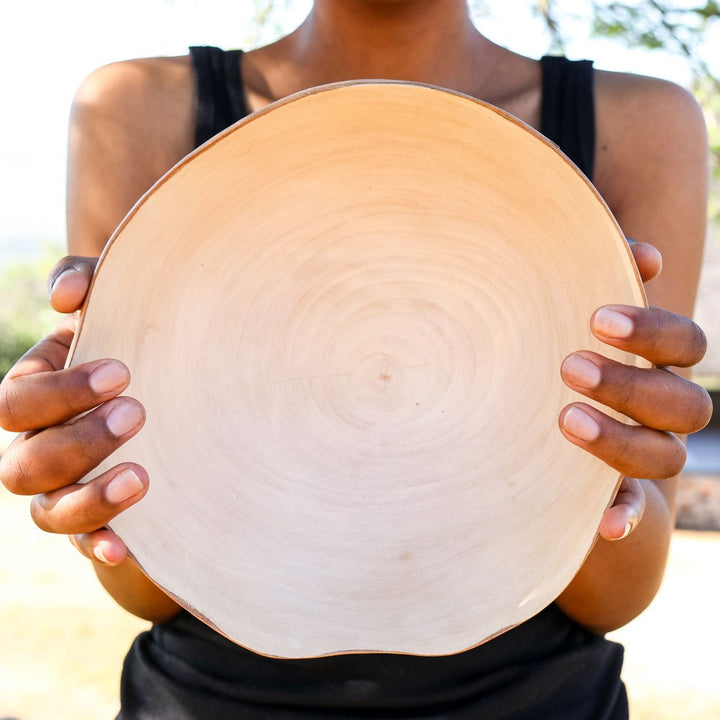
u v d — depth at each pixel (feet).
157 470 2.48
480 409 2.65
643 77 3.68
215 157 2.28
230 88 3.60
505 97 3.55
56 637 11.78
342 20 3.47
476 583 2.52
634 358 2.40
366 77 3.52
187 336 2.54
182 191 2.31
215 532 2.52
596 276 2.38
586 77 3.58
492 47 3.67
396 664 3.02
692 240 3.55
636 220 3.54
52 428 2.26
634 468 2.29
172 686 3.10
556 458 2.52
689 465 19.08
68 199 3.79
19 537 16.46
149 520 2.42
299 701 2.98
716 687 10.46
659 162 3.54
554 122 3.52
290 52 3.67
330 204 2.58
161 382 2.51
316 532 2.60
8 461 2.29
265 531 2.57
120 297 2.34
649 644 11.73
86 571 14.57
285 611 2.51
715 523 18.01
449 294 2.66
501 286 2.59
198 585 2.44
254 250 2.57
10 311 39.42
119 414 2.24
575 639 3.24
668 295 3.51
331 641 2.50
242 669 3.07
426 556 2.58
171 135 3.64
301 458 2.66
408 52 3.50
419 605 2.54
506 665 3.07
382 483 2.66
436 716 2.94
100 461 2.27
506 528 2.53
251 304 2.62
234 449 2.60
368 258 2.66
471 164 2.44
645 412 2.27
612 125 3.55
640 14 15.69
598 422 2.27
